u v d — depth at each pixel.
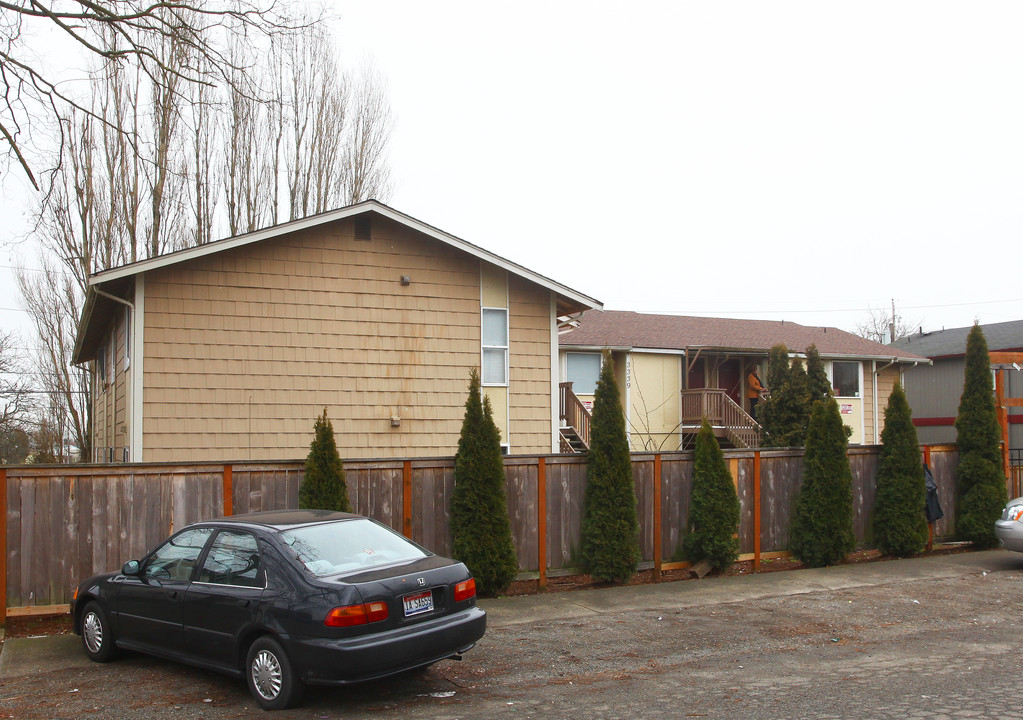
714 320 31.47
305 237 15.92
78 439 31.09
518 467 11.97
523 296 17.62
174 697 7.02
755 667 7.82
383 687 7.26
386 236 16.52
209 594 7.10
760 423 24.22
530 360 17.53
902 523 14.25
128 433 15.21
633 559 12.08
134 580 7.85
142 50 12.97
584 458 12.45
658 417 26.38
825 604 10.73
